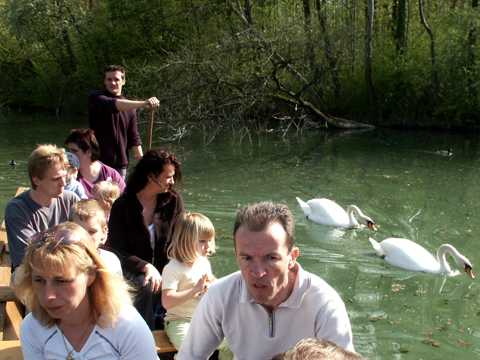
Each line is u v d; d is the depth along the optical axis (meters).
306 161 16.05
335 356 2.12
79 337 2.99
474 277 8.35
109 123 8.27
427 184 13.45
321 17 23.34
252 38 21.55
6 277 5.57
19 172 14.25
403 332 6.59
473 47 22.55
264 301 3.06
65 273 2.76
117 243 5.42
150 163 5.34
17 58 31.12
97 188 6.37
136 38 26.78
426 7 26.70
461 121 22.97
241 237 3.00
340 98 24.75
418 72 23.42
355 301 7.46
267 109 23.73
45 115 28.19
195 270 4.95
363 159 16.41
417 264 8.51
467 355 6.07
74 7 29.64
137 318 3.03
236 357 3.43
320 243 9.55
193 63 21.05
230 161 15.97
